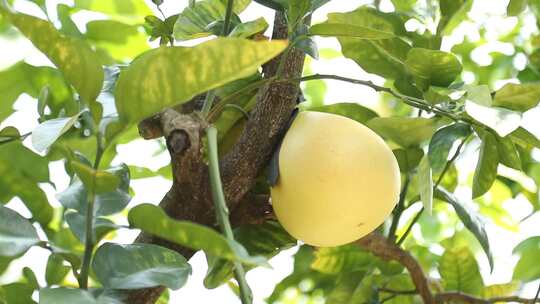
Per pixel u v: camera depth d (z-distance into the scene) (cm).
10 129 203
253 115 195
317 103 295
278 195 190
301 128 191
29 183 206
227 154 195
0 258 199
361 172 187
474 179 203
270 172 190
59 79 233
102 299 166
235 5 210
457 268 233
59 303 162
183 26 198
